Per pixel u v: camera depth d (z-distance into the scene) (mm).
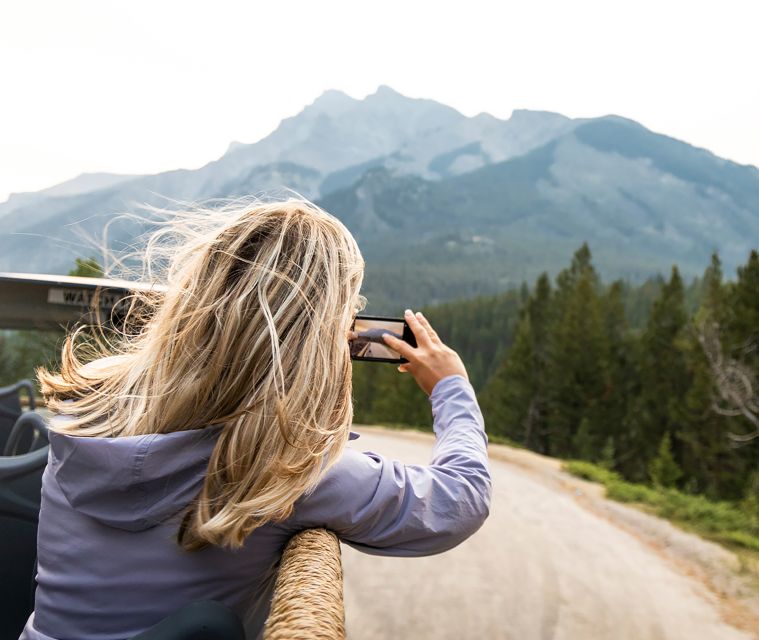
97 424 1057
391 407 66562
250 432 931
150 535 1005
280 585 887
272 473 929
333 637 751
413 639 4520
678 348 59875
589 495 14852
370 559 6320
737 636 5715
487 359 146625
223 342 962
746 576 7930
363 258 1108
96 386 1142
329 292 1011
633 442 63344
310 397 962
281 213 1082
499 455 24281
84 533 1022
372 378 74000
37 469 1596
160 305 1105
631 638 5223
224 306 987
